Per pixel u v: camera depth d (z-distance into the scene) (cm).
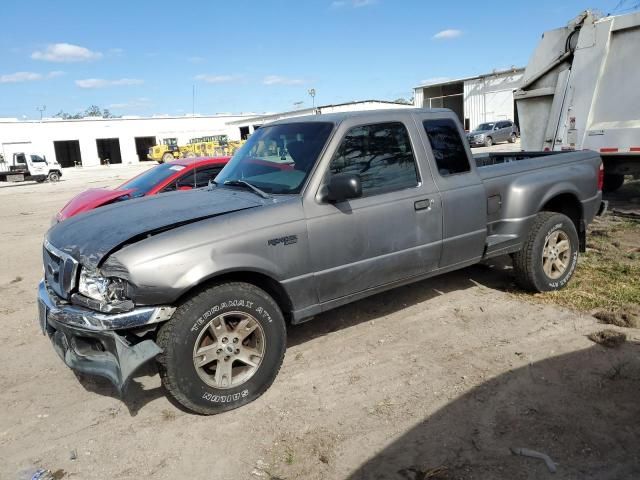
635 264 623
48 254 395
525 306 514
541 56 969
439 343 446
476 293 558
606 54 871
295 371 412
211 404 350
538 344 432
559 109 950
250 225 359
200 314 338
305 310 394
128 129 6569
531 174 527
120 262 323
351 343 455
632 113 853
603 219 880
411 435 323
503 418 335
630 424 322
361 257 409
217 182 461
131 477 303
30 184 3391
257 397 372
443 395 365
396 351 436
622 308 489
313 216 384
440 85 4309
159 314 328
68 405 383
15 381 424
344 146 407
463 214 466
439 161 461
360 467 298
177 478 300
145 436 340
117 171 4575
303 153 410
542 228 521
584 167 571
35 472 309
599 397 352
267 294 371
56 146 6359
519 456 299
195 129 6969
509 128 3431
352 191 369
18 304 620
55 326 351
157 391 396
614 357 402
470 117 4156
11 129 5856
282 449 318
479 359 413
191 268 332
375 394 372
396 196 426
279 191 400
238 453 318
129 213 389
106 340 324
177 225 352
